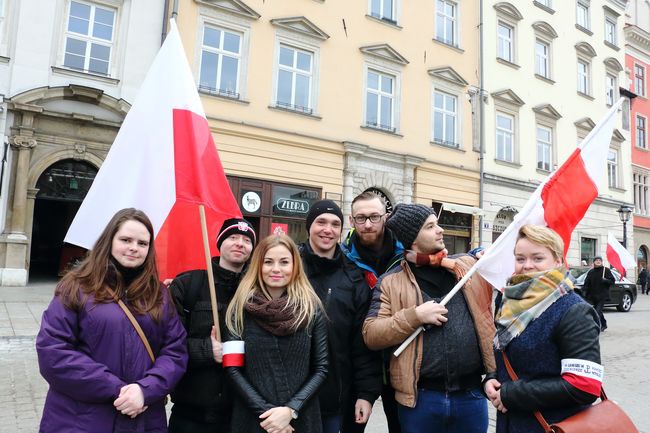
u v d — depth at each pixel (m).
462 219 16.30
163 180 2.59
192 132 2.66
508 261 2.55
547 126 19.14
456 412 2.23
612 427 1.73
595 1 21.72
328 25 13.80
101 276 2.01
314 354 2.22
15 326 6.79
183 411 2.19
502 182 17.09
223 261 2.45
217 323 2.22
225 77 12.33
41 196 10.84
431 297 2.43
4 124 10.23
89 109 11.05
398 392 2.31
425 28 15.80
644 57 25.05
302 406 2.03
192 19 11.84
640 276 22.05
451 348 2.26
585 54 20.95
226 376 2.11
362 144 13.76
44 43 10.67
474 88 16.72
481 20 17.08
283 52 13.19
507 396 1.88
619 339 8.59
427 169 15.39
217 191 2.66
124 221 2.09
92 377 1.82
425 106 15.56
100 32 11.37
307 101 13.47
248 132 12.26
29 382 4.65
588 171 2.91
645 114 24.77
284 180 12.76
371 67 14.52
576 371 1.73
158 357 2.06
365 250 2.90
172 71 2.73
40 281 11.90
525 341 1.88
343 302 2.54
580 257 19.69
